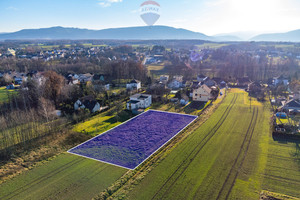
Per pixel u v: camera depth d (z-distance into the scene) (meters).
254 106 72.19
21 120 57.59
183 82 113.25
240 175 33.78
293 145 43.88
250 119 59.47
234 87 108.31
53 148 44.94
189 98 85.31
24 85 88.31
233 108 70.25
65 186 32.28
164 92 92.31
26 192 31.12
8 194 30.73
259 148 42.62
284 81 109.31
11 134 51.12
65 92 77.81
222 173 34.38
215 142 45.66
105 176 34.66
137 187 31.36
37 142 47.34
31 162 39.53
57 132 52.56
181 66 150.50
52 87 72.88
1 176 35.19
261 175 33.72
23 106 70.12
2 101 75.06
